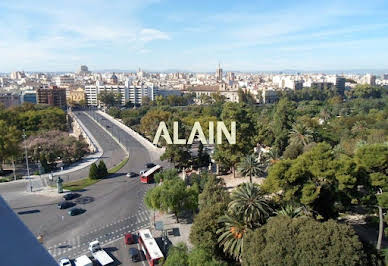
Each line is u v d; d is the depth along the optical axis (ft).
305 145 268.82
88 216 189.26
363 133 342.23
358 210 183.83
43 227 174.19
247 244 116.26
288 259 100.78
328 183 153.48
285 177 142.72
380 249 129.70
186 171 274.36
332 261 95.96
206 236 139.03
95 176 258.57
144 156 337.72
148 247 144.05
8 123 395.55
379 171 144.97
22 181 255.29
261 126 348.38
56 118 462.19
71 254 148.15
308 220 111.86
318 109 611.88
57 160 331.57
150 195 180.24
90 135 451.53
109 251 152.05
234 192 147.02
